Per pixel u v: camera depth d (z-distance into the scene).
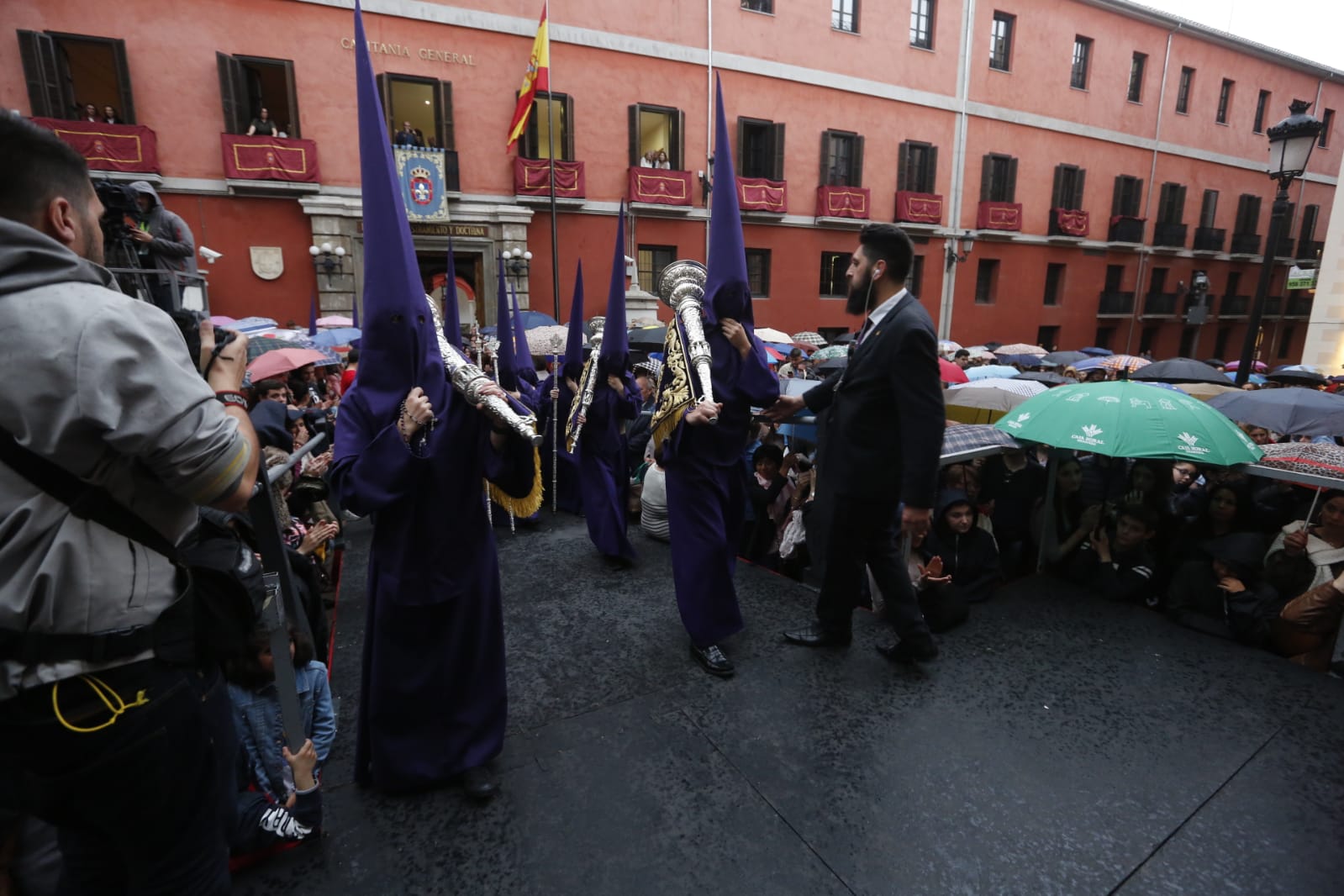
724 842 1.91
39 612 0.93
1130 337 24.52
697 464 2.87
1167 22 22.11
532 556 4.33
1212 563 3.22
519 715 2.53
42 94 11.43
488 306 15.25
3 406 0.86
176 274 2.75
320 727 2.18
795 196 18.08
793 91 17.59
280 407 3.63
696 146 16.84
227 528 1.55
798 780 2.16
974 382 7.07
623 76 15.85
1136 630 3.12
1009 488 3.85
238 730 2.00
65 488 0.92
